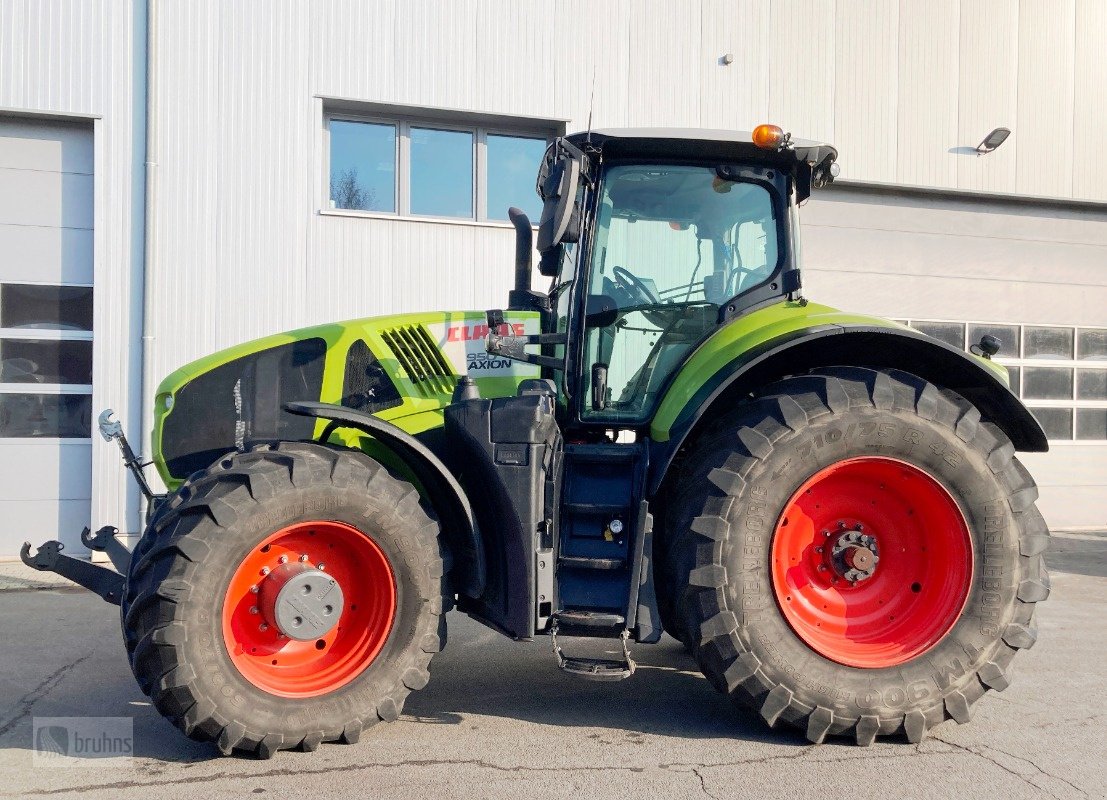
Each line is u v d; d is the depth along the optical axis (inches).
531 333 149.5
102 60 268.4
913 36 334.6
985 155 343.6
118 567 141.2
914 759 116.0
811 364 136.3
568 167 122.6
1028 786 107.3
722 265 144.2
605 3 304.5
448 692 146.9
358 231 287.9
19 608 212.1
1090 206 361.7
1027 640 124.5
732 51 315.9
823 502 128.7
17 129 270.7
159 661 108.0
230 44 275.6
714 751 118.7
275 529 113.1
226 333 276.7
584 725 129.6
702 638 119.1
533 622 120.9
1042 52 347.6
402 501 120.3
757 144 134.5
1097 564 280.1
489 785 106.3
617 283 141.9
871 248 343.0
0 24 262.7
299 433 138.3
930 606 127.0
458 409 126.2
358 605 122.3
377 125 295.7
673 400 133.3
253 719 110.9
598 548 125.4
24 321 271.4
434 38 290.0
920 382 127.3
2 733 124.2
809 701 118.8
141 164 271.3
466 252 299.3
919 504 128.6
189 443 137.3
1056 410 361.7
